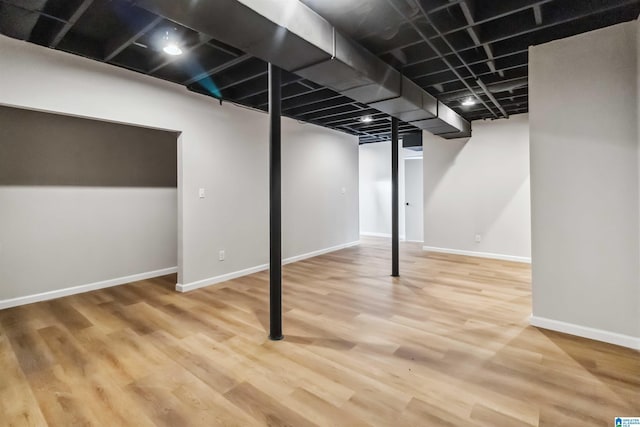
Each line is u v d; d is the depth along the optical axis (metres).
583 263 2.63
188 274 3.99
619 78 2.45
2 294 3.35
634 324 2.45
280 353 2.44
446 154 6.18
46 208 3.64
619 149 2.47
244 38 2.06
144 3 1.65
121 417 1.76
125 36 2.74
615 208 2.49
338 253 6.32
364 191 8.91
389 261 5.57
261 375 2.15
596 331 2.59
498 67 3.39
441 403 1.85
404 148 7.82
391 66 3.14
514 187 5.53
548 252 2.78
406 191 7.94
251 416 1.77
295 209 5.64
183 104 3.88
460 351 2.44
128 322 3.01
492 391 1.96
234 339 2.66
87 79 3.11
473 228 5.94
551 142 2.73
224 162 4.38
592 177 2.57
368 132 6.96
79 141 3.91
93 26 2.76
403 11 2.21
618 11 2.43
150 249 4.63
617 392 1.93
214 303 3.52
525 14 2.56
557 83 2.69
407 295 3.74
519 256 5.51
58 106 2.94
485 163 5.77
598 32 2.52
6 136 3.36
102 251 4.12
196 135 4.04
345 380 2.09
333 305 3.44
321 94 4.37
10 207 3.39
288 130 5.46
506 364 2.26
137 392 1.97
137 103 3.47
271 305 2.66
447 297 3.66
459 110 5.11
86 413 1.79
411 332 2.77
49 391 1.98
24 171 3.48
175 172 4.91
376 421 1.72
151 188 4.62
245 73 3.62
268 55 2.32
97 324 2.96
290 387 2.02
